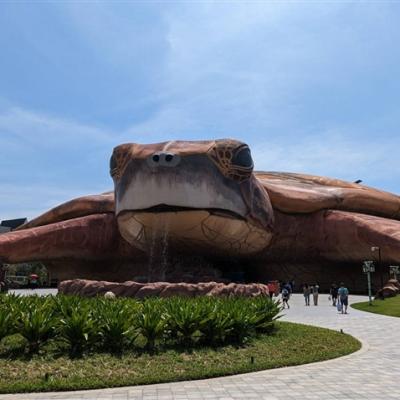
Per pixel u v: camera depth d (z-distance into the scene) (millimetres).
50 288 39625
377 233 22219
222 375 7566
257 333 11297
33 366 7742
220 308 10484
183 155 17094
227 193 17797
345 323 14695
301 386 6891
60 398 6254
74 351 8586
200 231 18453
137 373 7492
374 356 9297
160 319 9305
